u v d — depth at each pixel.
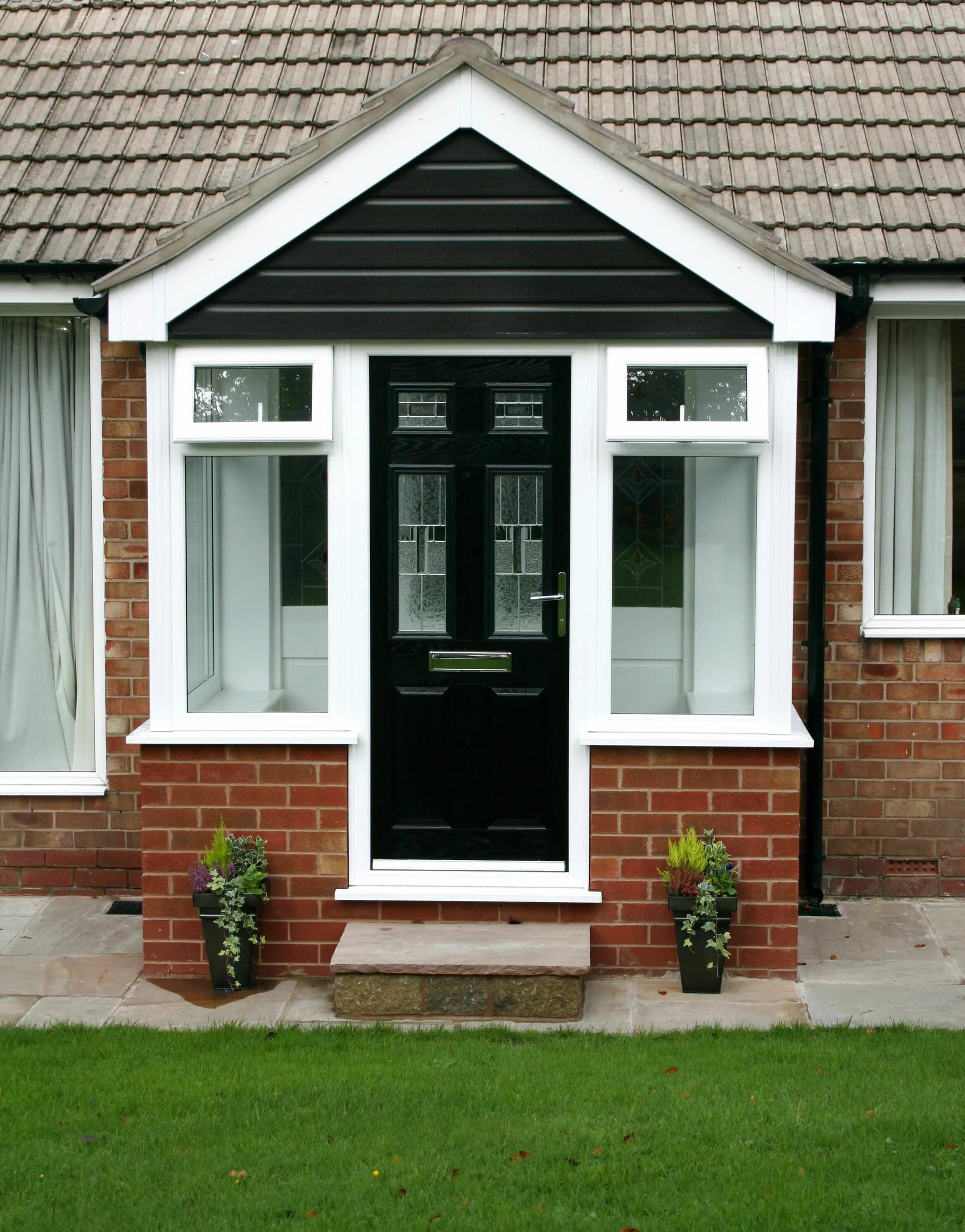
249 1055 5.05
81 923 6.69
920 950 6.29
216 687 5.98
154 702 5.91
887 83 7.46
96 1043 5.18
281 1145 4.27
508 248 5.68
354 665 5.91
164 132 7.36
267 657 5.97
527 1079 4.74
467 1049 5.09
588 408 5.80
